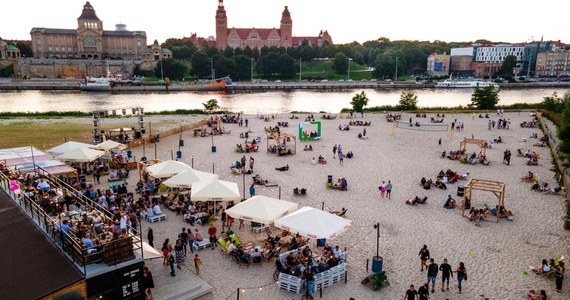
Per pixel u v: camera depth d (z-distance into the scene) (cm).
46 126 7481
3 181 2728
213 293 2175
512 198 3784
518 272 2448
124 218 2283
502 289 2266
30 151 3850
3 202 2356
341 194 3894
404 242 2839
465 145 5766
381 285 2256
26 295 1564
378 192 3956
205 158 5291
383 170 4781
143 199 3350
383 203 3641
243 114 9869
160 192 3806
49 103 13288
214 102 10088
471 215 3234
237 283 2284
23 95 15912
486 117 9038
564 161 4612
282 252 2628
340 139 6681
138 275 1908
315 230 2352
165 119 8650
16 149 3909
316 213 2481
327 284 2266
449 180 4297
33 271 1716
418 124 7844
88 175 4397
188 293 2117
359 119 8950
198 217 3078
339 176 4512
